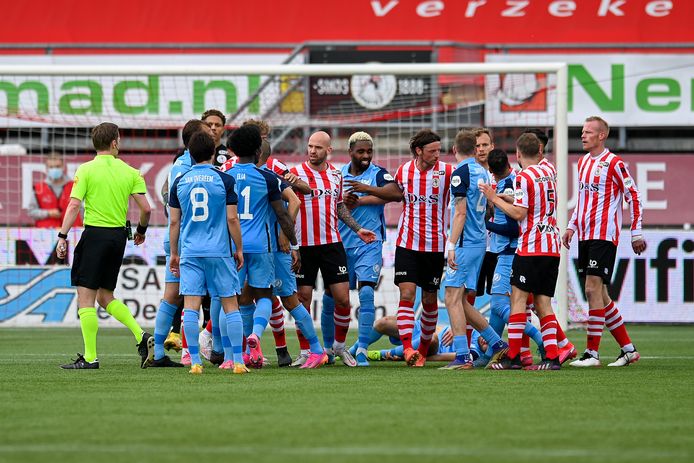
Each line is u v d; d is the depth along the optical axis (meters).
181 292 30.78
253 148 32.38
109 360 36.78
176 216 31.11
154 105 60.62
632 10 66.38
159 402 23.92
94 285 32.91
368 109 60.25
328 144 34.94
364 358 35.50
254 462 16.66
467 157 33.53
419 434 19.41
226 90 60.94
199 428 20.06
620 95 62.59
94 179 32.88
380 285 55.38
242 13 67.56
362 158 35.81
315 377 29.98
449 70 49.66
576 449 17.92
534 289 32.56
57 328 57.31
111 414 21.95
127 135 60.66
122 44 66.31
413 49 63.34
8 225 56.47
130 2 68.00
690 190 60.16
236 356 31.19
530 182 31.98
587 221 34.72
